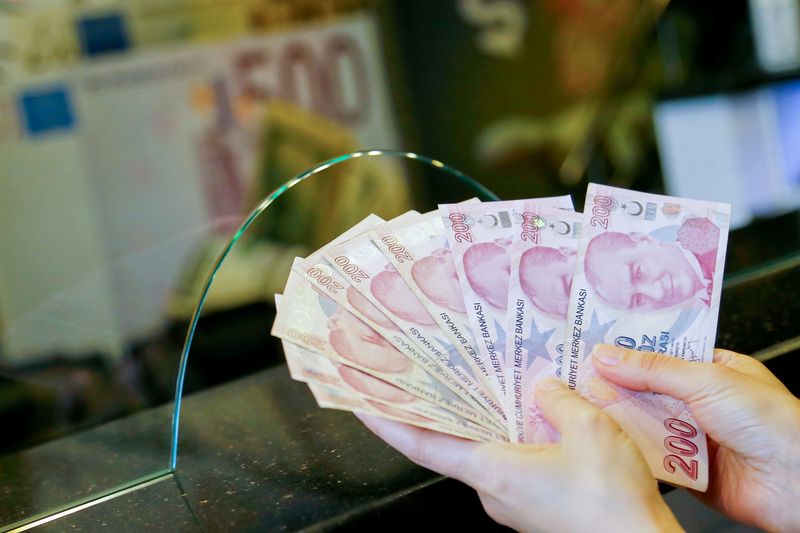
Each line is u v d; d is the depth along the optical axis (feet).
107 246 10.32
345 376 2.45
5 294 9.60
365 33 11.70
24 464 2.92
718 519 3.47
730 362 2.72
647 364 2.50
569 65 12.61
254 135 11.25
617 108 11.78
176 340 8.08
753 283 3.64
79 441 3.03
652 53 11.35
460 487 2.44
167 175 10.82
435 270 2.85
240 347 3.75
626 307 2.77
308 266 2.81
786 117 6.95
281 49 11.25
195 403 3.11
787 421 2.41
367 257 2.87
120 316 8.95
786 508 2.50
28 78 10.00
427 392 2.45
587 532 2.08
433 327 2.68
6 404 4.54
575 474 2.12
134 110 10.60
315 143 11.62
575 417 2.22
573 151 12.13
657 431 2.54
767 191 7.09
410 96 12.14
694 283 2.84
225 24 10.88
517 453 2.20
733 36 10.23
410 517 2.38
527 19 12.41
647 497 2.09
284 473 2.55
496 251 2.88
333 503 2.35
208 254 8.45
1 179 10.04
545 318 2.74
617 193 3.01
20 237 9.91
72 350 6.57
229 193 11.14
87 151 10.41
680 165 7.90
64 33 10.11
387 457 2.58
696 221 2.94
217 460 2.69
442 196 6.59
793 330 3.14
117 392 5.02
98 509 2.53
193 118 10.92
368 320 2.64
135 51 10.47
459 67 12.34
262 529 2.28
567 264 2.86
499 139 12.70
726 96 7.29
